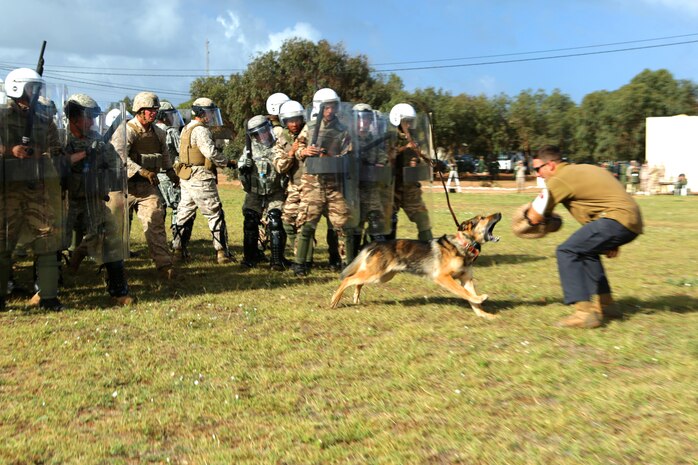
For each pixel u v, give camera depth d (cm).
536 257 1024
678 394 418
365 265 666
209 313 664
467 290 646
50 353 533
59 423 404
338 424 394
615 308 616
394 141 843
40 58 704
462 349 530
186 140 926
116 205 691
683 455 340
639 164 3706
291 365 503
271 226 892
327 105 792
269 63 4141
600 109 4500
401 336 570
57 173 643
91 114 677
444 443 363
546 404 415
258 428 392
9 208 630
